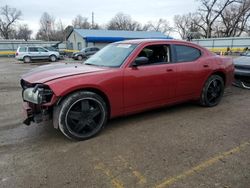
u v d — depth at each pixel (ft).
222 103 17.30
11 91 22.65
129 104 12.25
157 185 7.77
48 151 10.07
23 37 232.32
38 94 10.19
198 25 150.41
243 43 96.43
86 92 10.81
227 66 16.67
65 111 10.40
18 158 9.50
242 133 11.84
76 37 122.01
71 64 13.91
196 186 7.70
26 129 12.44
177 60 13.98
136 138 11.26
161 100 13.48
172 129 12.33
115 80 11.44
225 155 9.63
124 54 12.58
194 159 9.33
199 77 14.94
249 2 132.77
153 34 132.05
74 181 8.01
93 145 10.59
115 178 8.15
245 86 22.12
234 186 7.68
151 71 12.62
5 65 59.82
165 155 9.65
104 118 11.57
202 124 13.05
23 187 7.72
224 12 138.41
